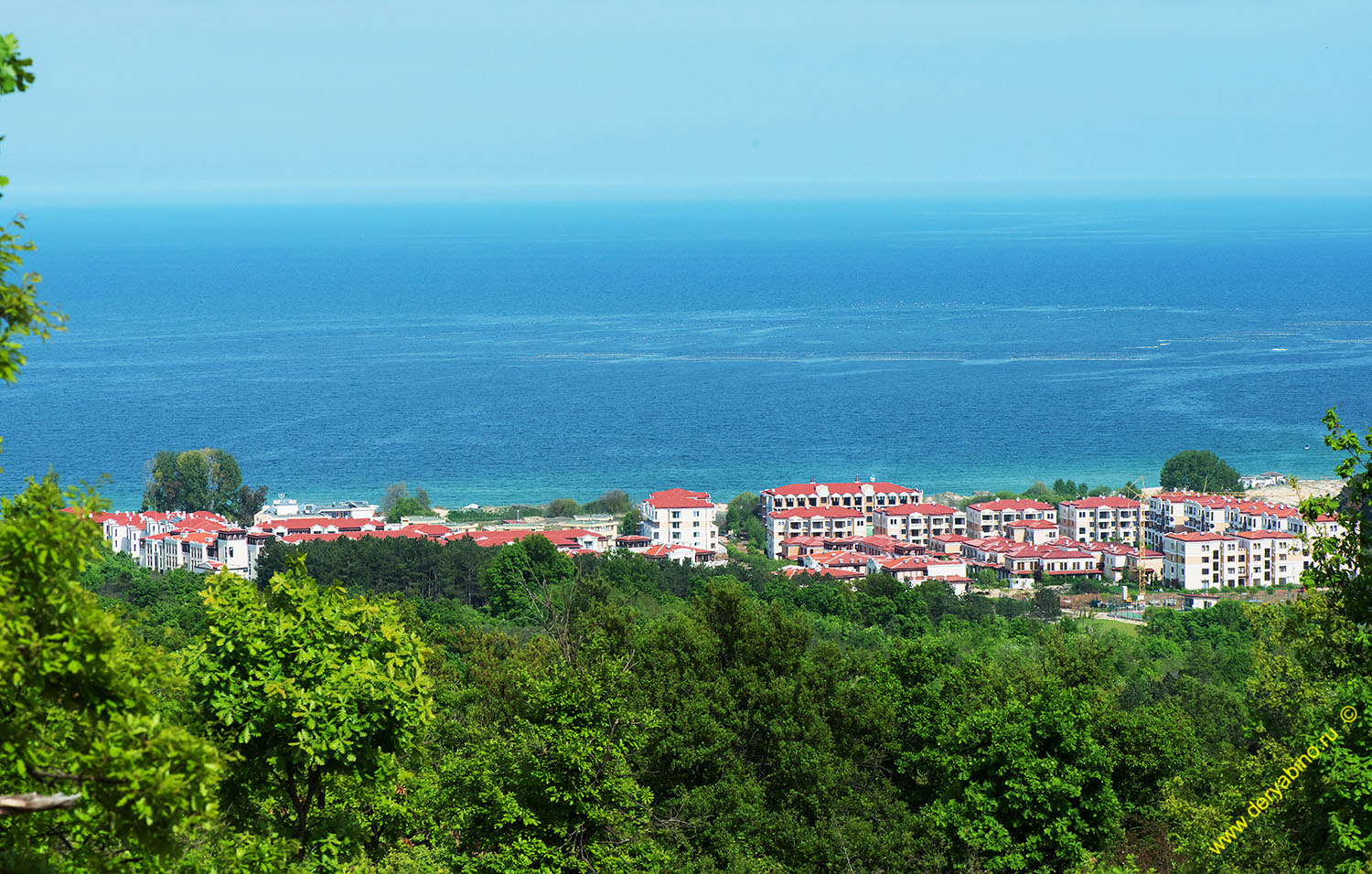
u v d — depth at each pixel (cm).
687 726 5966
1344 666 4025
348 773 3672
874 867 5459
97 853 2516
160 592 14800
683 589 16850
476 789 4772
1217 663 12375
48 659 2141
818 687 6344
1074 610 17612
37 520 2153
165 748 2117
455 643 8325
